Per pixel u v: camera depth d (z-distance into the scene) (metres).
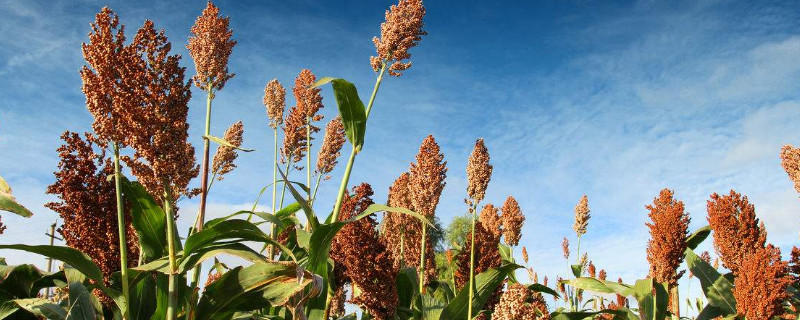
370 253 1.56
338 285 1.75
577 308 2.42
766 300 1.62
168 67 1.25
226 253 1.27
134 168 1.22
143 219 1.35
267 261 1.27
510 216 2.79
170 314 1.19
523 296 1.31
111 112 1.21
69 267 1.33
